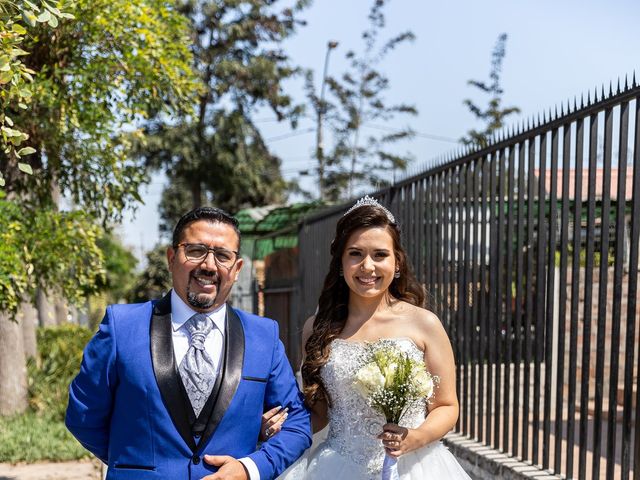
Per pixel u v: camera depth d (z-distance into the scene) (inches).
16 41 128.3
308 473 134.5
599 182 258.7
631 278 144.5
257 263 650.2
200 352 105.6
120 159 281.3
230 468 101.6
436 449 133.9
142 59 257.9
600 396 152.6
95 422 105.3
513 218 194.5
